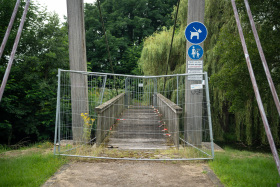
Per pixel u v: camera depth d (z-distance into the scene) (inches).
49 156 196.5
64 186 140.7
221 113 546.0
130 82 299.6
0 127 568.7
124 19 1488.7
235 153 250.4
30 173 155.9
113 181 150.5
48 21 671.1
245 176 156.8
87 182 148.0
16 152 241.4
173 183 147.9
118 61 1518.2
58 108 202.1
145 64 639.8
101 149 220.8
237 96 297.1
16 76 607.2
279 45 272.8
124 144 247.8
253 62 274.1
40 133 633.0
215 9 548.4
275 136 518.6
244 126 612.4
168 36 629.0
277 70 291.9
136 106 295.9
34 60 596.4
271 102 492.4
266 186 139.3
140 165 183.9
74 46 249.9
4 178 144.7
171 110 267.9
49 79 635.5
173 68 638.5
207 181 151.3
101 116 236.8
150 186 143.1
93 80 278.8
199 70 242.5
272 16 290.5
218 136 587.2
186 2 608.4
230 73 290.7
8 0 581.6
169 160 195.2
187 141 246.1
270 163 196.2
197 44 239.5
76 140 243.6
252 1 288.5
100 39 1449.3
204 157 200.8
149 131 297.7
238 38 296.4
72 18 249.6
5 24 605.9
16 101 582.9
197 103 245.1
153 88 415.8
